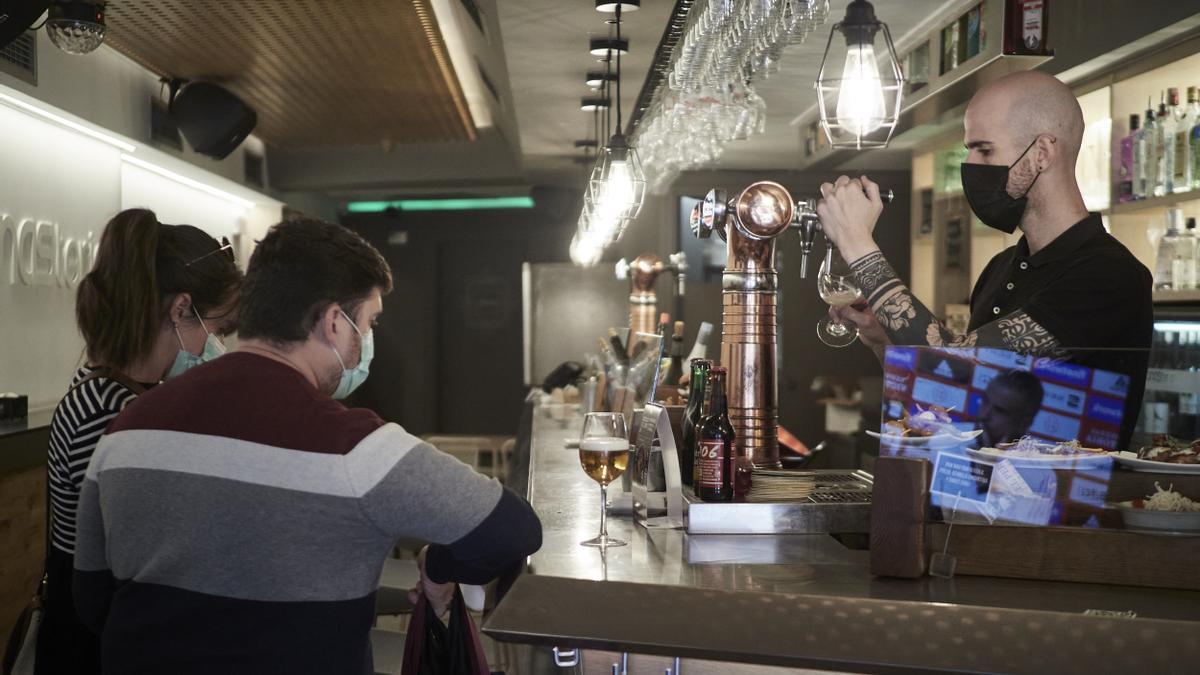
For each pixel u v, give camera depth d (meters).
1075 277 1.93
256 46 5.07
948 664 1.30
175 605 1.43
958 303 5.61
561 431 4.02
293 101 6.31
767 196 2.25
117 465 1.45
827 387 7.97
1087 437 1.66
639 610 1.45
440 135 7.54
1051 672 1.28
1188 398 1.63
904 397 1.73
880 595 1.59
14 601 4.10
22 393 4.77
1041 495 1.67
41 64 4.50
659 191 7.55
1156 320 3.30
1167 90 3.61
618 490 2.42
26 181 4.80
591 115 6.14
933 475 1.71
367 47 5.09
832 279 2.27
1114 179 3.76
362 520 1.42
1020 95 1.97
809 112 5.80
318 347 1.55
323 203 10.02
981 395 1.69
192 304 2.00
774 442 2.40
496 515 1.49
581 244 6.41
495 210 10.50
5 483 4.00
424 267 10.57
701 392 2.35
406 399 10.60
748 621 1.41
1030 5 3.31
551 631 1.41
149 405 1.49
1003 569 1.69
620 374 3.96
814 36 4.05
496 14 3.94
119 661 1.45
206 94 5.73
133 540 1.44
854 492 2.15
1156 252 3.66
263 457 1.41
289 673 1.42
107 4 4.36
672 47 3.64
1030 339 1.89
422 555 1.68
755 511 2.04
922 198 6.15
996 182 2.00
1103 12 3.40
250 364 1.50
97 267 1.97
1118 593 1.60
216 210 7.71
